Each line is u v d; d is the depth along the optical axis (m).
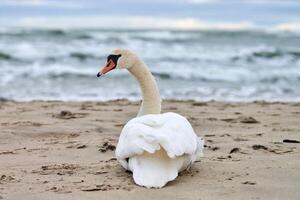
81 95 15.80
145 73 6.82
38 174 6.13
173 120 5.54
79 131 8.81
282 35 47.53
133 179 5.75
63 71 20.89
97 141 7.98
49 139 8.23
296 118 10.34
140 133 5.24
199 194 5.29
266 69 23.14
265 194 5.29
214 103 12.94
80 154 7.13
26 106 12.06
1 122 9.62
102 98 15.23
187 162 5.69
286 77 20.69
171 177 5.33
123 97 15.47
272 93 16.80
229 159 6.65
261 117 10.45
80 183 5.70
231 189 5.43
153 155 5.41
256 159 6.61
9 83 18.09
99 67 22.95
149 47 32.38
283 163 6.38
